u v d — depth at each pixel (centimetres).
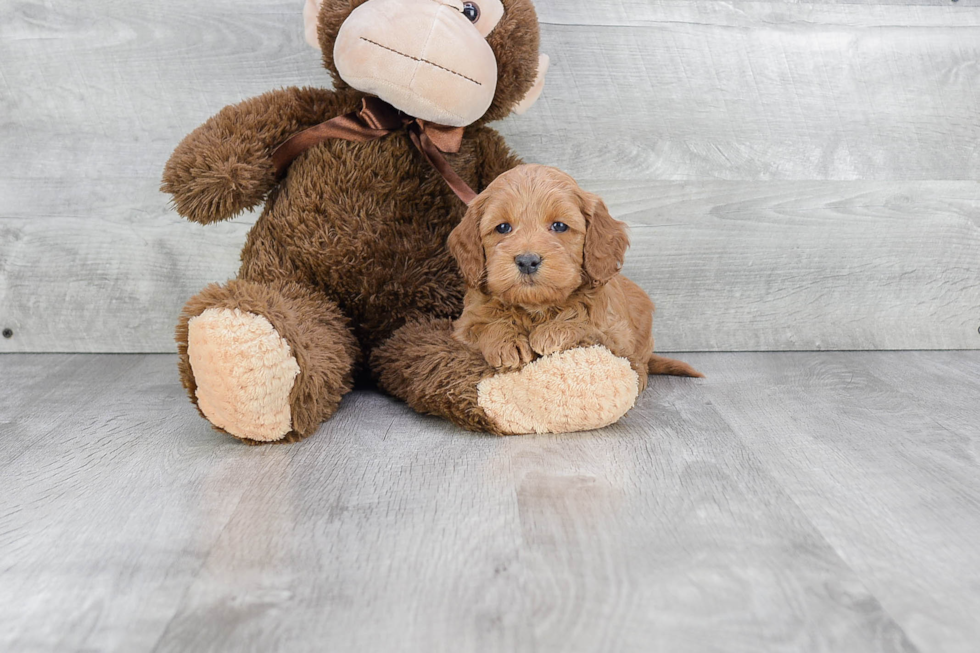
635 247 217
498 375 150
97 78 207
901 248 219
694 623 90
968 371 201
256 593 96
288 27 207
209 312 139
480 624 90
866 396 178
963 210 218
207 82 209
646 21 208
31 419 162
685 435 151
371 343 179
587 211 148
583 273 149
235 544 108
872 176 216
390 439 150
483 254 148
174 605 93
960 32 212
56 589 97
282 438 147
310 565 102
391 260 171
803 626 90
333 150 169
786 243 218
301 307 163
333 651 85
